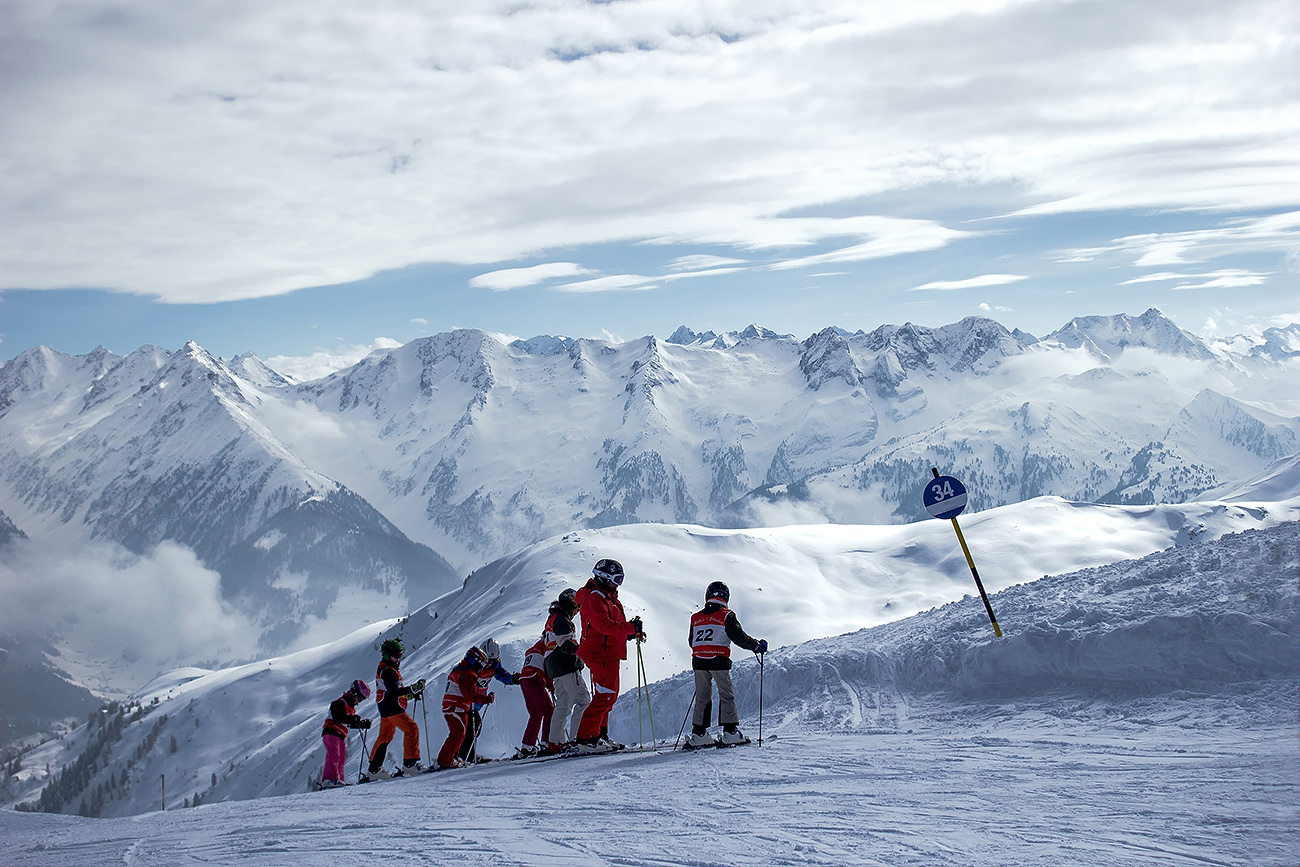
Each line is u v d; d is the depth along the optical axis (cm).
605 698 1289
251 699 17400
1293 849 501
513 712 6869
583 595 1295
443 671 8706
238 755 15162
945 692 1427
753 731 1486
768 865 545
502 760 1431
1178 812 602
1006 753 921
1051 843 550
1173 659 1164
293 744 12169
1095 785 719
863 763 924
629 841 645
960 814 651
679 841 630
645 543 13538
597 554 12769
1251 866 478
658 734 2280
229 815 1006
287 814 962
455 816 821
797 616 11356
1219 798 634
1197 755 817
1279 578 1223
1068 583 1675
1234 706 1012
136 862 706
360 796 1099
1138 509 14225
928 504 1505
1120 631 1240
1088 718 1102
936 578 12475
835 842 591
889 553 13712
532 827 731
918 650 1596
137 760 16125
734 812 723
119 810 14725
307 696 16988
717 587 1242
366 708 9281
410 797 1016
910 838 588
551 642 1452
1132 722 1045
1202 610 1202
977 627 1548
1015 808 657
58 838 901
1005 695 1312
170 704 18775
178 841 805
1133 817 600
